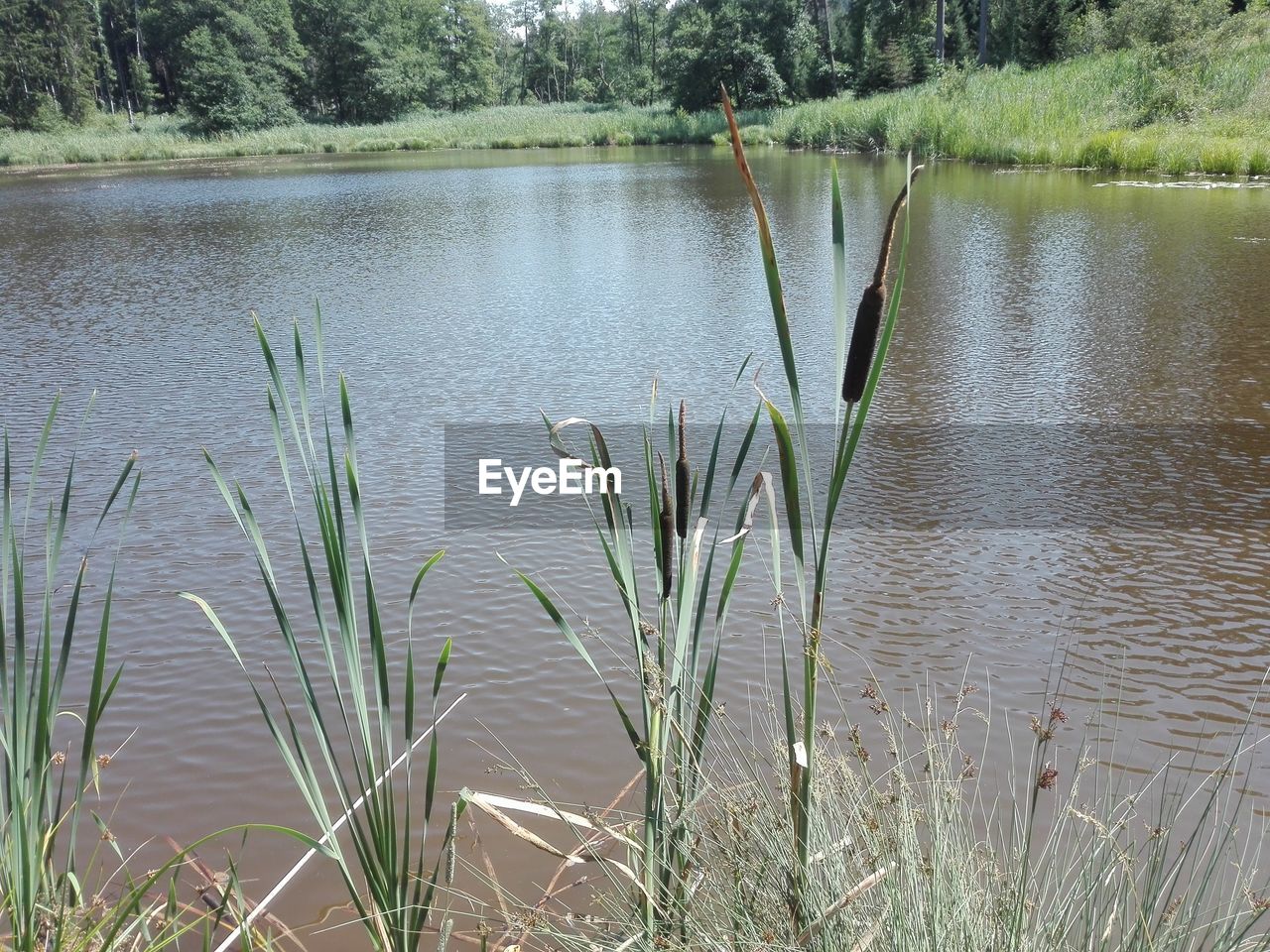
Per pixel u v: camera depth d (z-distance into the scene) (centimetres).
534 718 338
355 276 1235
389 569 455
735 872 180
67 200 2403
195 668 380
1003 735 312
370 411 691
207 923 189
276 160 4184
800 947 161
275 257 1405
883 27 4584
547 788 300
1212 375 692
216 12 6072
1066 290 969
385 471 576
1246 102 2127
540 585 432
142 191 2617
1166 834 216
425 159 3891
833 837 196
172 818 296
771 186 2055
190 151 4756
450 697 354
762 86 4809
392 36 6731
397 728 337
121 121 6241
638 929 175
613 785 300
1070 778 286
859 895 171
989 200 1593
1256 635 370
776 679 350
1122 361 736
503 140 4762
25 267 1384
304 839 164
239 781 313
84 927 192
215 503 536
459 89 7400
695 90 4909
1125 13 2842
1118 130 2089
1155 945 172
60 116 5788
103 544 488
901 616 394
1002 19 4191
